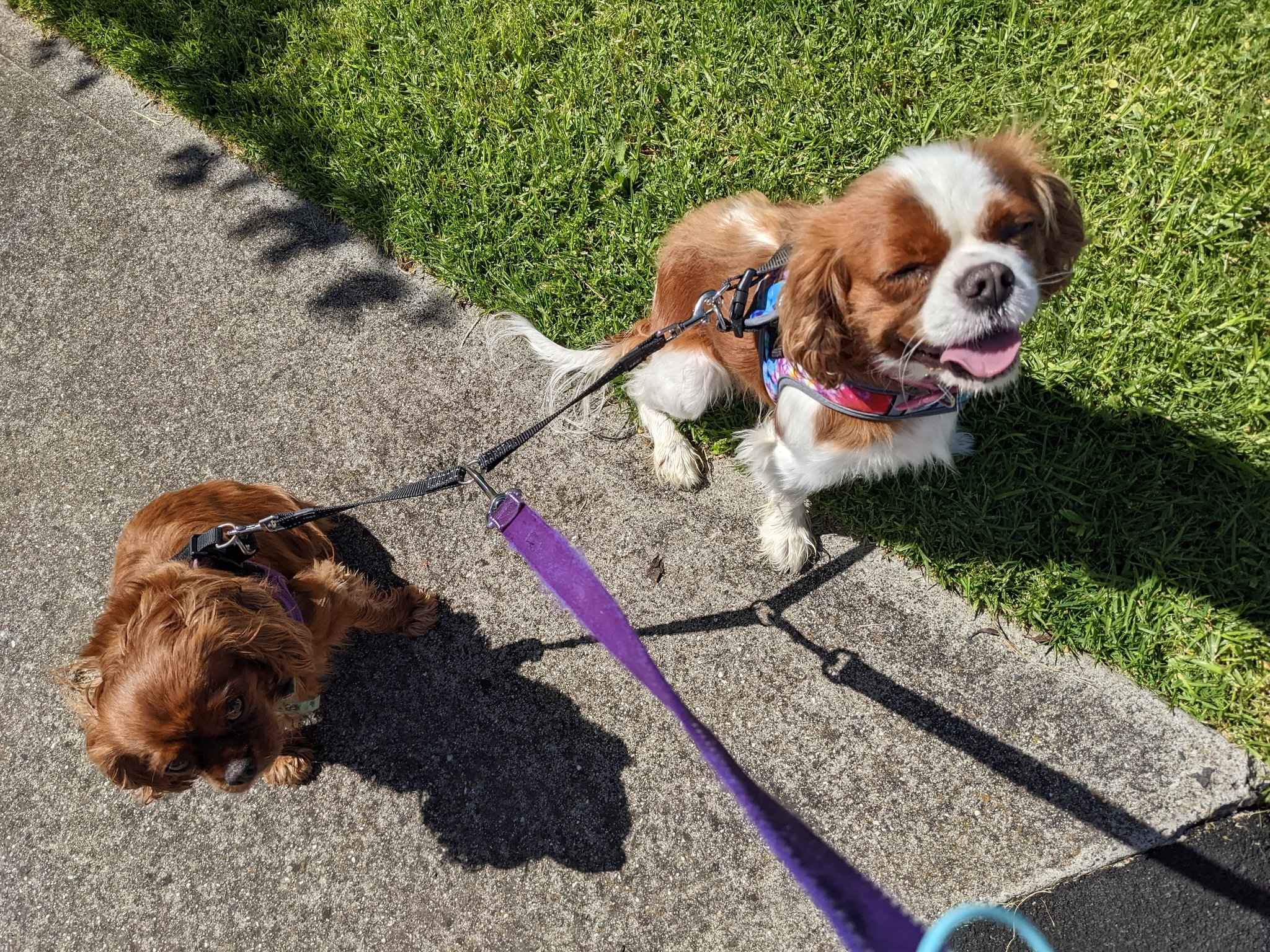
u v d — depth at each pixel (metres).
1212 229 0.88
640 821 0.78
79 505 0.96
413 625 0.86
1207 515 0.79
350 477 0.94
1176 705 0.75
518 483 0.92
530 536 0.59
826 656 0.81
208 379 1.00
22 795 0.84
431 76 1.11
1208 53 0.96
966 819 0.74
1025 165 0.63
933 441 0.74
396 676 0.85
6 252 1.10
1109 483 0.81
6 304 1.07
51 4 1.29
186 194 1.11
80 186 1.14
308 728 0.84
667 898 0.76
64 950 0.79
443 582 0.89
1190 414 0.82
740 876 0.75
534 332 0.93
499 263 0.99
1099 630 0.77
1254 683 0.74
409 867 0.79
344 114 1.10
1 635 0.91
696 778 0.79
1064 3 1.00
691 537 0.88
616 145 1.02
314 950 0.77
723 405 0.93
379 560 0.90
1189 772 0.73
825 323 0.63
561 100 1.06
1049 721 0.76
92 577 0.92
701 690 0.82
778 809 0.40
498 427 0.94
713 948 0.74
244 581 0.68
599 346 0.91
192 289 1.05
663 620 0.85
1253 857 0.70
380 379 0.98
